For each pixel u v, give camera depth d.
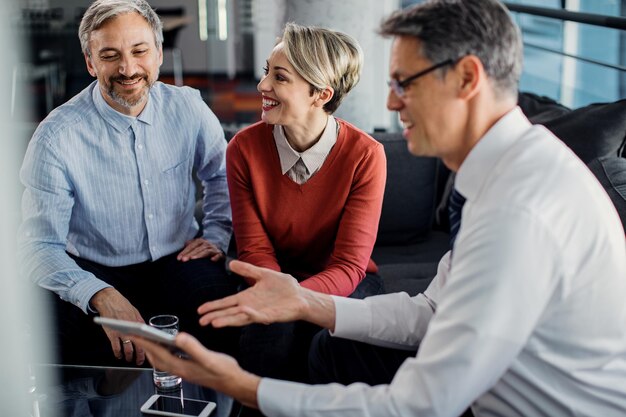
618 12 4.22
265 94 2.07
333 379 1.74
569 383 1.29
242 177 2.20
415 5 1.36
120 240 2.31
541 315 1.25
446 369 1.21
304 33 2.02
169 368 1.38
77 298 2.09
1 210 1.32
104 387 1.79
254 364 1.98
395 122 5.25
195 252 2.34
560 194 1.23
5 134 1.29
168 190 2.33
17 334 1.38
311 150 2.12
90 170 2.23
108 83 2.15
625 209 1.86
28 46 6.86
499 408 1.34
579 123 2.28
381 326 1.62
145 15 2.16
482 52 1.28
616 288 1.26
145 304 2.35
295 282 1.61
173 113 2.33
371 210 2.14
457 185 1.35
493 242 1.21
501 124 1.31
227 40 8.24
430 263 2.62
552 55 4.59
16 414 1.38
